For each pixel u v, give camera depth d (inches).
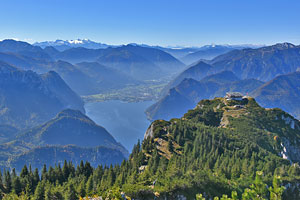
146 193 4234.7
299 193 5516.7
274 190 2568.9
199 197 2546.8
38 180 6412.4
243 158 6609.3
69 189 4968.0
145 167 6363.2
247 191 2687.0
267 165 6141.7
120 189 4306.1
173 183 4598.9
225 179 5369.1
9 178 6141.7
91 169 7219.5
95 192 5118.1
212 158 6368.1
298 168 6195.9
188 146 7190.0
